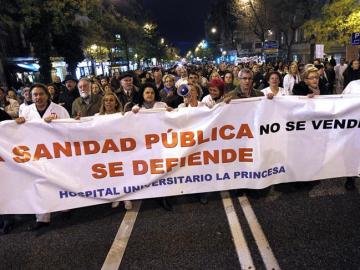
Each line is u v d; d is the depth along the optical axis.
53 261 3.44
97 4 24.61
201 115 4.06
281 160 4.25
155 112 4.02
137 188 4.17
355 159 4.33
